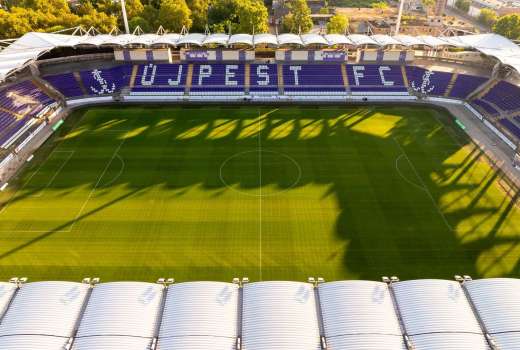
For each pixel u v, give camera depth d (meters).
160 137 51.59
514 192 40.56
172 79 65.56
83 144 49.75
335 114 58.34
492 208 38.09
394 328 20.58
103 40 61.34
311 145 49.72
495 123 53.59
